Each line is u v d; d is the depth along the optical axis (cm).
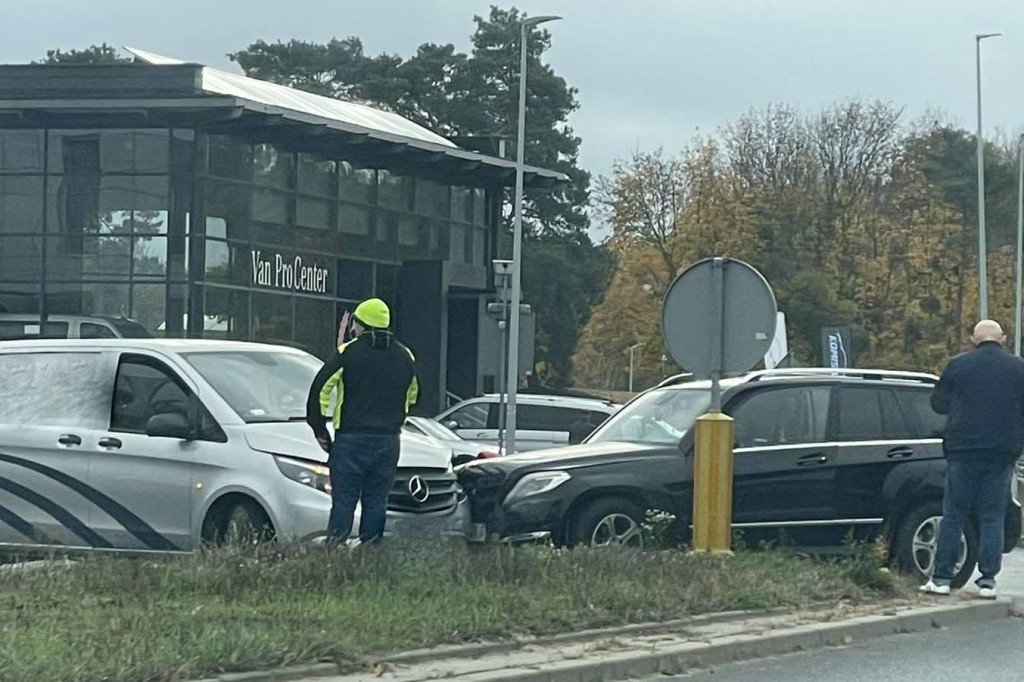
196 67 3309
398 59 7100
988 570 1123
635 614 940
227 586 919
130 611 834
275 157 3619
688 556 1094
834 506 1241
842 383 1278
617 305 6222
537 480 1221
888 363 5806
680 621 945
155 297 3353
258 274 3559
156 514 1177
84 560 1014
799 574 1094
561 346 7038
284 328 3659
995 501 1120
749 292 1153
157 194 3350
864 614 1030
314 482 1127
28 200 3388
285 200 3656
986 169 6144
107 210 3366
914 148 6225
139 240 3353
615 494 1228
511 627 873
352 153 3800
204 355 1238
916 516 1248
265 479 1134
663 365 6141
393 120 4553
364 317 1087
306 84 7194
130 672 698
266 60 7238
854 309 5722
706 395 1305
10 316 3247
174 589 913
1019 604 1167
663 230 6094
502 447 2727
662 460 1235
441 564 1001
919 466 1252
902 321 5906
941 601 1098
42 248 3378
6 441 1234
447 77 7125
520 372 2938
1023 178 5212
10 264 3400
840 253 5841
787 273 5706
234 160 3484
